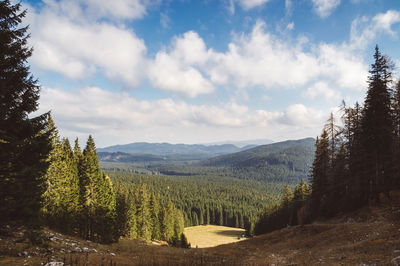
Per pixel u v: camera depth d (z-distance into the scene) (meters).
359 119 31.81
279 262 18.50
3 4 9.40
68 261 12.45
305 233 28.36
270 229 69.69
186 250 31.55
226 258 22.45
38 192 11.54
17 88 10.05
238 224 133.12
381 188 27.36
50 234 21.86
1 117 9.52
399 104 27.66
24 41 10.23
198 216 146.00
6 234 12.35
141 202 60.12
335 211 33.53
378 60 27.00
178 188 189.62
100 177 35.00
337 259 14.88
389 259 11.84
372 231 19.88
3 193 9.76
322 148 39.22
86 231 31.86
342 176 33.94
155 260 16.56
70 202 30.39
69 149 36.28
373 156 27.70
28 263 10.92
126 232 52.59
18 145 10.16
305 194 51.72
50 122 28.72
